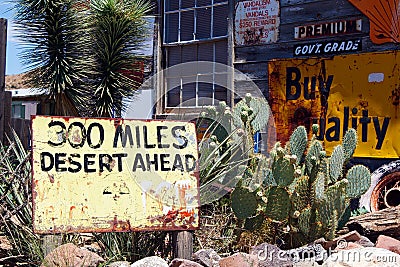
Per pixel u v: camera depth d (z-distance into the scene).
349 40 6.57
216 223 4.75
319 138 6.73
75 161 4.00
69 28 8.06
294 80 6.96
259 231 4.64
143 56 8.39
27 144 7.08
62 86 7.73
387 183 6.13
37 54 7.99
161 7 8.34
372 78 6.37
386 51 6.28
